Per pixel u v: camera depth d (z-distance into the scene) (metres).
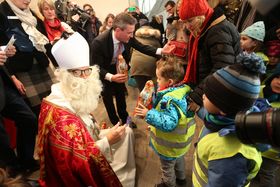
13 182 0.72
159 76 1.48
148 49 2.10
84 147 1.11
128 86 3.72
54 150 1.11
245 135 0.55
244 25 1.69
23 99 1.92
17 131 1.88
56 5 3.79
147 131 2.50
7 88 1.73
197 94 1.30
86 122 1.23
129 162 1.82
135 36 2.35
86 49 1.18
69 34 1.17
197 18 1.27
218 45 1.24
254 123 0.53
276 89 1.25
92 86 1.17
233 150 0.81
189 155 2.07
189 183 1.79
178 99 1.35
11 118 1.81
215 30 1.25
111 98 2.26
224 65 1.22
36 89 2.06
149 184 1.85
